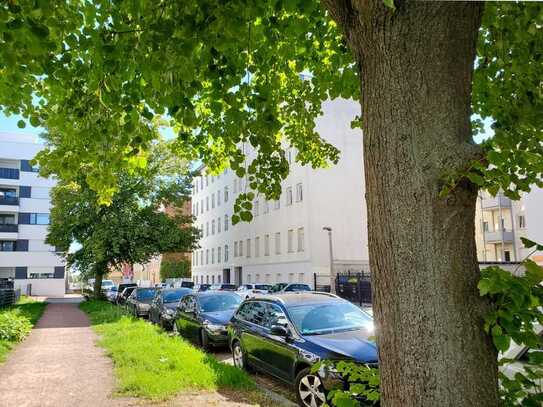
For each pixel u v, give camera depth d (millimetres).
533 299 2328
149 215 35000
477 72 5066
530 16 4398
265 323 8500
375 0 2471
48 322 19656
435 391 2256
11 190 60312
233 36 3748
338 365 3779
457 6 2408
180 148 6957
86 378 8273
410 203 2406
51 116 5488
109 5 4316
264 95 4988
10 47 3576
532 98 4695
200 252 67750
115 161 5691
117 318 19141
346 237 38562
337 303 8398
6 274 58875
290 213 40875
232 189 55469
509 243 45844
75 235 34531
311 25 5031
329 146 7426
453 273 2350
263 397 6734
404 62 2451
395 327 2385
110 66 4195
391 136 2467
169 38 3701
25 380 8242
